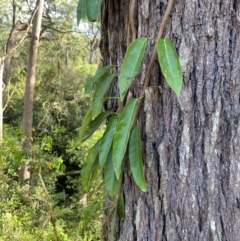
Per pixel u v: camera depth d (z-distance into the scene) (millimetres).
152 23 500
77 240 2020
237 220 475
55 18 6582
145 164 517
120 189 550
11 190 2174
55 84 6383
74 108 5801
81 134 569
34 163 1802
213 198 482
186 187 492
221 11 464
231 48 465
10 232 1855
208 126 479
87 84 558
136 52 455
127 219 552
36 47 4105
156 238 517
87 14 548
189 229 493
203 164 484
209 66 472
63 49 8008
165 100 498
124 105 533
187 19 476
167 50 444
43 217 2012
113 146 464
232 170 473
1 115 3777
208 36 470
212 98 474
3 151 1880
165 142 501
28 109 4035
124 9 557
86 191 581
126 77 448
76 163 3426
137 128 499
